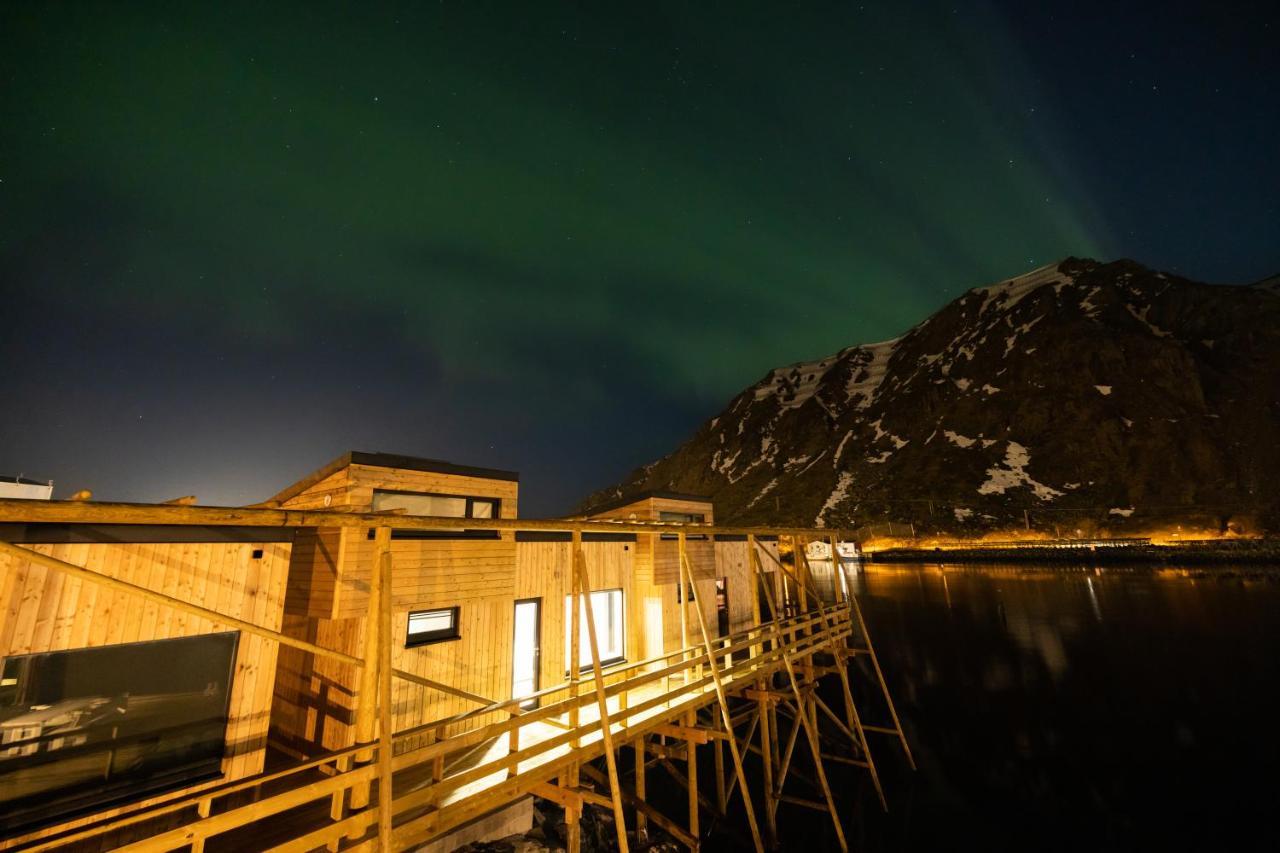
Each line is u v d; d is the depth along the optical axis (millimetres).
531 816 11180
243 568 7828
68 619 6371
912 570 78438
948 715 24297
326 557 10438
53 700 6223
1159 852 13828
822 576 80688
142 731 6797
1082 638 36094
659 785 17078
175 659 7160
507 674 12375
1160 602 45031
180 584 7238
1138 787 17141
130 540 6852
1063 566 69312
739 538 22812
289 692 11156
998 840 14383
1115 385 110750
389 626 5934
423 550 11109
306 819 7852
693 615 18156
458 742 6852
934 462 116938
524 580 13086
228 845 7000
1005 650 34562
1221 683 26016
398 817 7031
